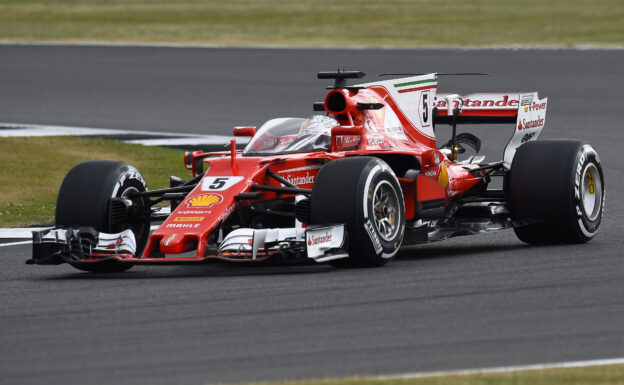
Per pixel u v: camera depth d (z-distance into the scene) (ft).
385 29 433.07
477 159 124.06
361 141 105.60
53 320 78.69
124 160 187.11
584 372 61.46
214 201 95.25
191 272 99.35
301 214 96.63
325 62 330.95
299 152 103.91
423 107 115.24
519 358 65.21
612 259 99.04
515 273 92.63
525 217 108.47
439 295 83.56
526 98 118.73
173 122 234.17
